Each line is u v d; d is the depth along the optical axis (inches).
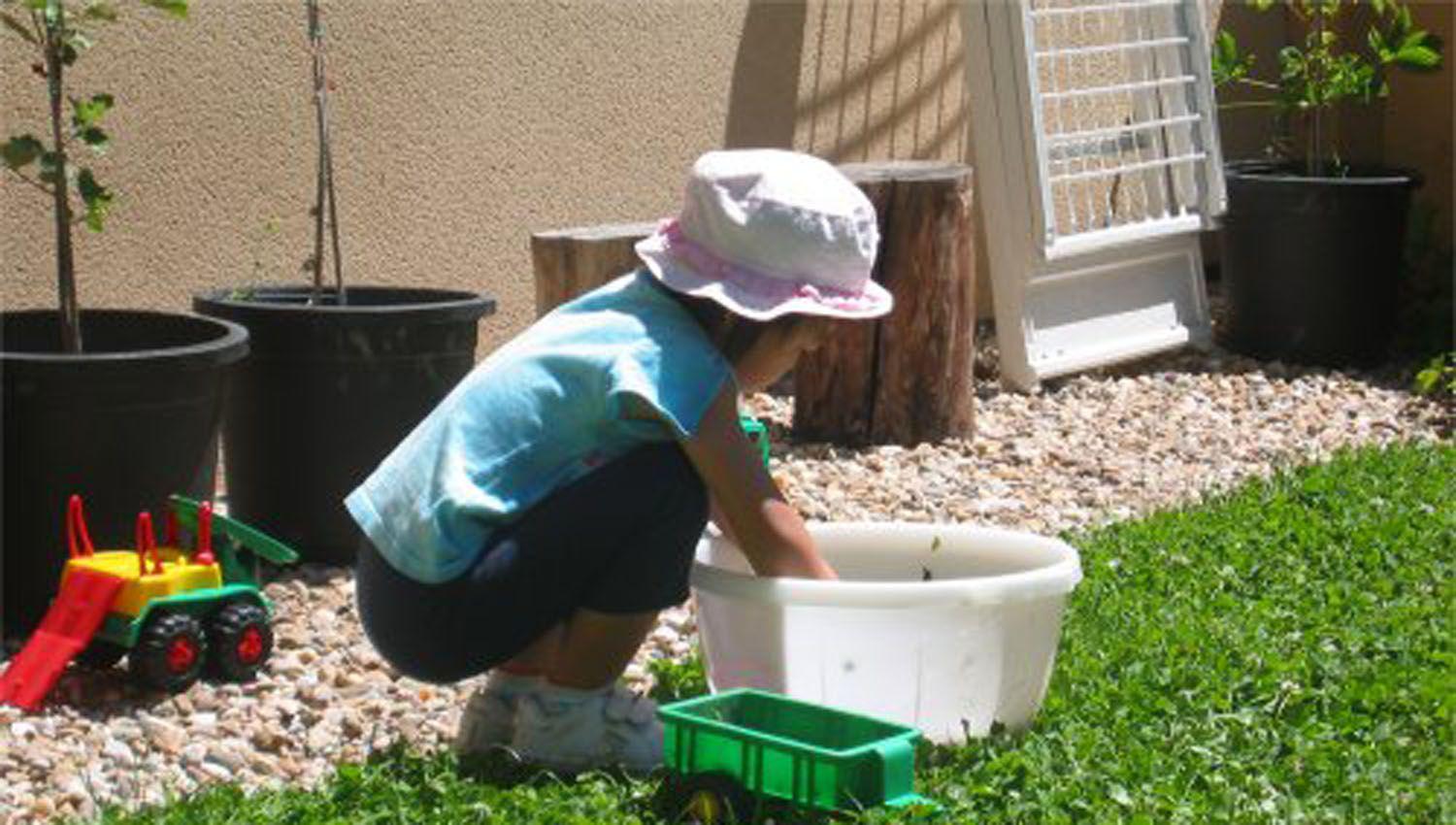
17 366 220.1
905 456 318.0
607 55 343.0
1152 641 207.9
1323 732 182.1
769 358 178.1
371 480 177.6
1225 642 207.8
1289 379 386.6
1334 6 405.1
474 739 181.6
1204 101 397.4
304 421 251.0
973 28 356.5
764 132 371.2
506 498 171.2
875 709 176.6
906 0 394.9
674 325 173.6
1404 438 339.9
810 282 174.4
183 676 210.7
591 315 175.6
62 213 231.1
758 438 253.4
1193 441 335.0
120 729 201.0
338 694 213.5
